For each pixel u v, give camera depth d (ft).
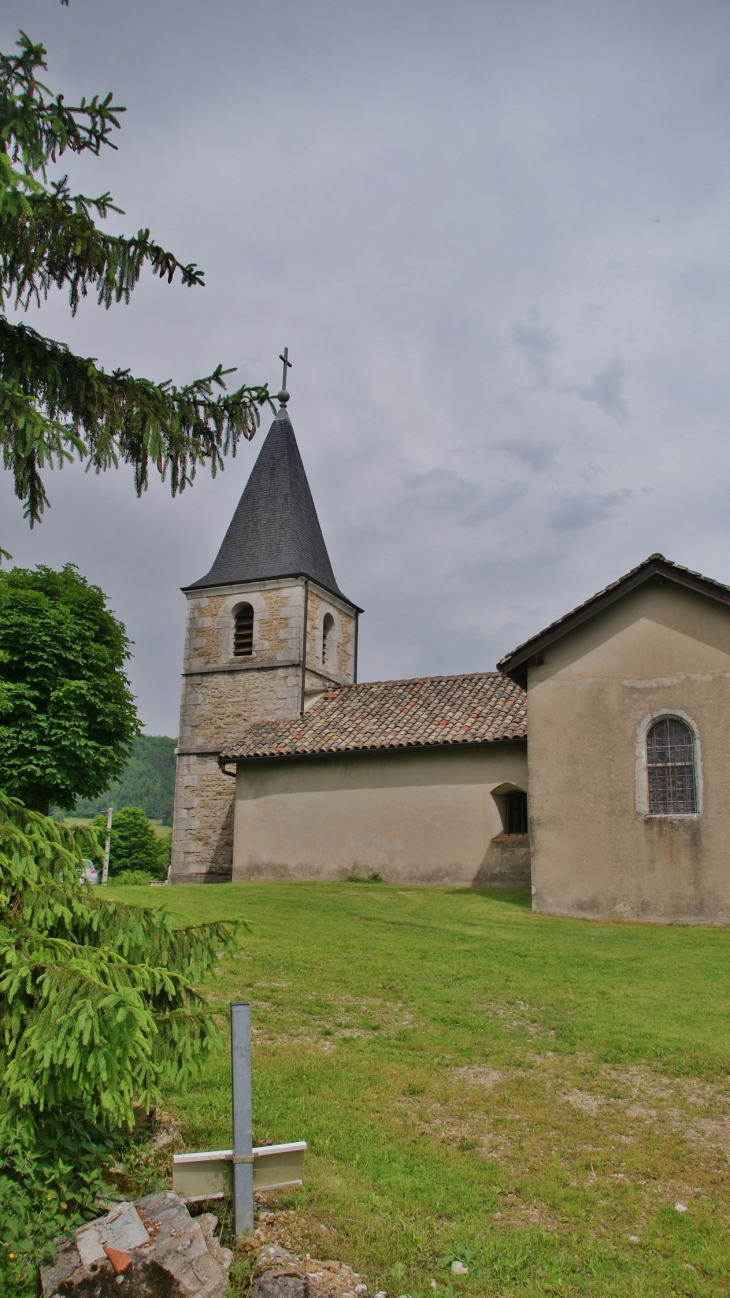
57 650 66.74
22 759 64.49
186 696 85.81
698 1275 15.71
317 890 58.95
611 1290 15.21
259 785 71.31
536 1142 20.56
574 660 53.11
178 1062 17.01
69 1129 17.26
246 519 90.53
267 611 84.58
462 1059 25.54
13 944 15.49
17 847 16.53
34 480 19.98
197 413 21.91
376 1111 21.94
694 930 45.70
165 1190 16.97
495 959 37.32
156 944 18.26
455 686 73.15
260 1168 16.67
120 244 19.79
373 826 66.39
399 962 36.37
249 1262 15.40
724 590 49.65
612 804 50.65
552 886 50.75
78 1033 13.85
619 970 35.58
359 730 69.82
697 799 49.11
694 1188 18.69
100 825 19.08
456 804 64.23
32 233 18.78
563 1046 26.48
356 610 95.30
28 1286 14.30
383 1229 16.70
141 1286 14.24
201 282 20.59
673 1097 23.07
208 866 81.15
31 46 17.84
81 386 19.88
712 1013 29.48
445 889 60.70
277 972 34.45
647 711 51.08
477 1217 17.26
